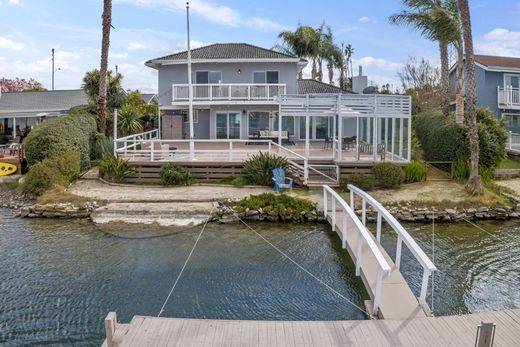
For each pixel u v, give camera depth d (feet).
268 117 102.17
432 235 49.57
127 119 98.53
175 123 104.17
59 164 67.41
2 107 124.57
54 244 45.85
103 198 60.85
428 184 68.33
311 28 165.58
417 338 23.71
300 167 70.13
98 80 110.01
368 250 40.27
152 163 71.87
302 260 41.04
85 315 30.14
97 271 38.22
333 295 33.30
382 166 66.74
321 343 23.18
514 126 116.57
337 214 54.13
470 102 62.49
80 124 78.84
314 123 104.17
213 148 94.73
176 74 105.19
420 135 92.94
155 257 41.75
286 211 55.52
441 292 33.83
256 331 24.39
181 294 33.42
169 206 57.67
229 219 54.54
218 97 98.17
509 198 62.69
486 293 33.76
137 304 31.73
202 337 23.66
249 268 38.99
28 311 30.78
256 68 104.01
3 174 77.10
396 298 29.66
